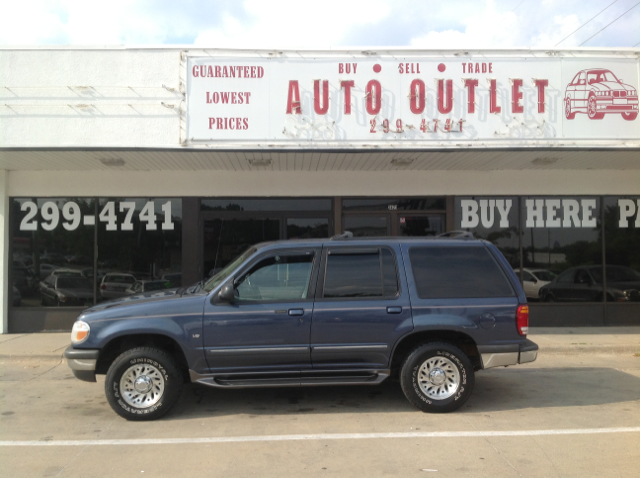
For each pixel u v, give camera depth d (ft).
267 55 29.84
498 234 37.27
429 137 30.12
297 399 21.40
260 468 14.49
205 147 29.50
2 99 28.96
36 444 16.44
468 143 30.14
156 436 17.12
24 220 35.35
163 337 19.10
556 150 30.71
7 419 19.03
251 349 18.60
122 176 35.73
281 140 29.76
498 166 35.76
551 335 33.86
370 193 36.70
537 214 37.42
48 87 29.09
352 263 19.49
